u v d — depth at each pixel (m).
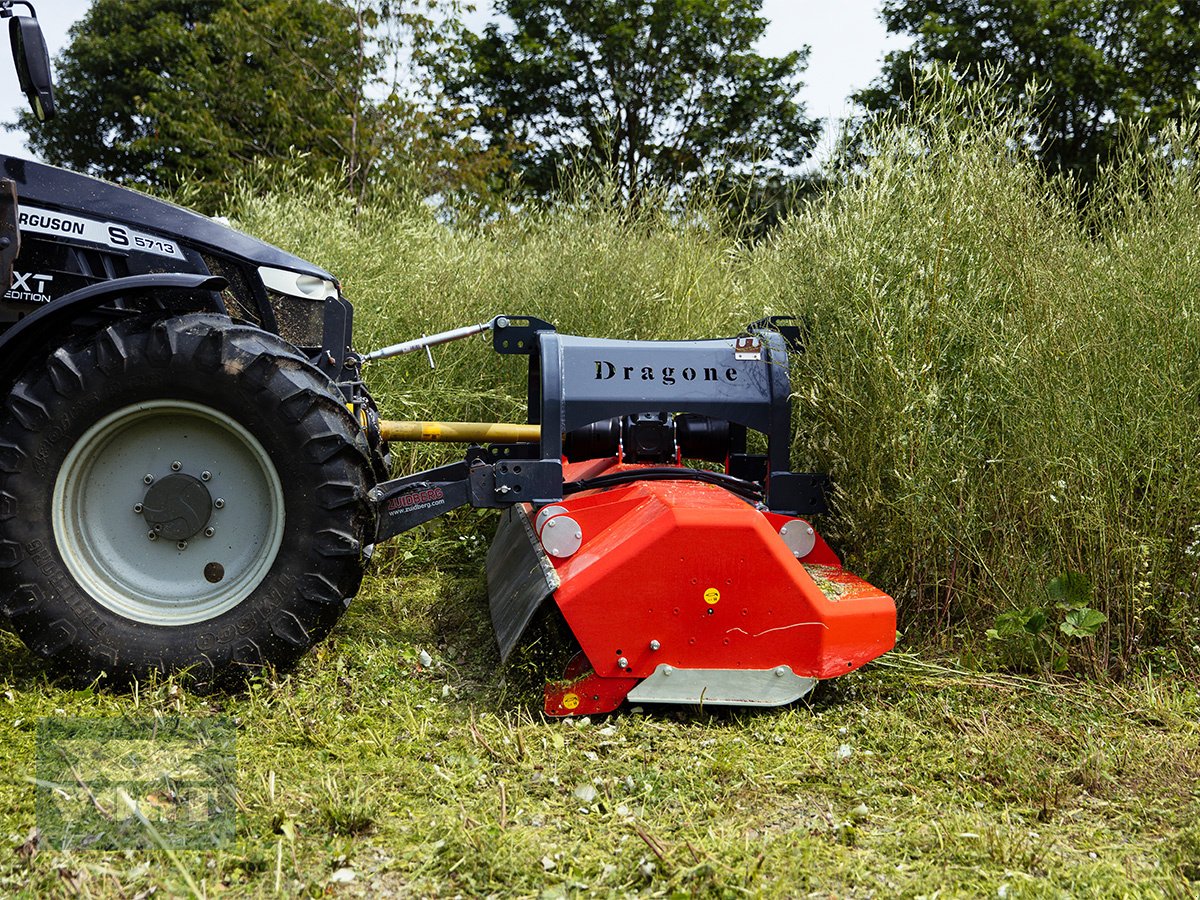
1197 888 1.98
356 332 4.79
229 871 1.98
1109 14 17.55
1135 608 3.14
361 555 2.99
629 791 2.39
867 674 3.07
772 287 4.68
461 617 3.59
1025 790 2.40
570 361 3.25
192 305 3.19
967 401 3.33
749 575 2.77
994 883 2.00
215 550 2.99
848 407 3.44
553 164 18.25
